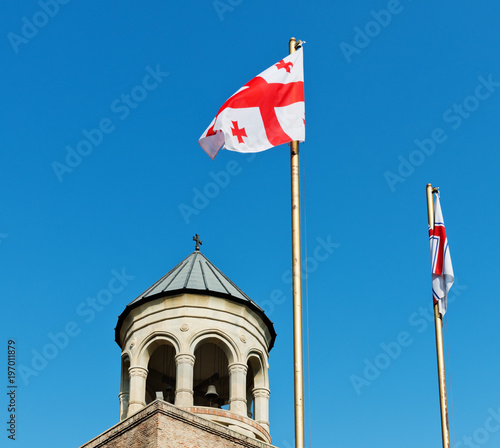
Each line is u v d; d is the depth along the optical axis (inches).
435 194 1738.4
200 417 1530.5
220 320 1721.2
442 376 1609.3
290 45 1370.6
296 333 1113.4
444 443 1560.0
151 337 1711.4
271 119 1309.1
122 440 1520.7
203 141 1318.9
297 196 1218.0
